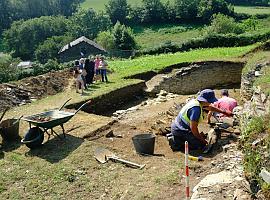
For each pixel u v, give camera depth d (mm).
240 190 8266
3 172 10742
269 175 7668
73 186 9930
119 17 82875
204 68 25625
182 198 8852
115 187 9750
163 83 23297
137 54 35750
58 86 21344
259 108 12398
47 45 71875
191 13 76562
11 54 77000
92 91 20078
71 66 26859
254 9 80750
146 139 11602
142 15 79688
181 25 76250
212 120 14492
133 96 21750
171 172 10156
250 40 33125
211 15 74500
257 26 67312
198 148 12102
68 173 10531
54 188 9883
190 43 34438
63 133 12812
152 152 11836
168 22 78312
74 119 15164
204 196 8477
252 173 8180
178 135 12211
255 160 8305
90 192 9648
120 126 14508
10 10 95188
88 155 11539
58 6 102375
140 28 78500
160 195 9078
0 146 12516
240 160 9938
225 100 14500
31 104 18156
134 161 11109
